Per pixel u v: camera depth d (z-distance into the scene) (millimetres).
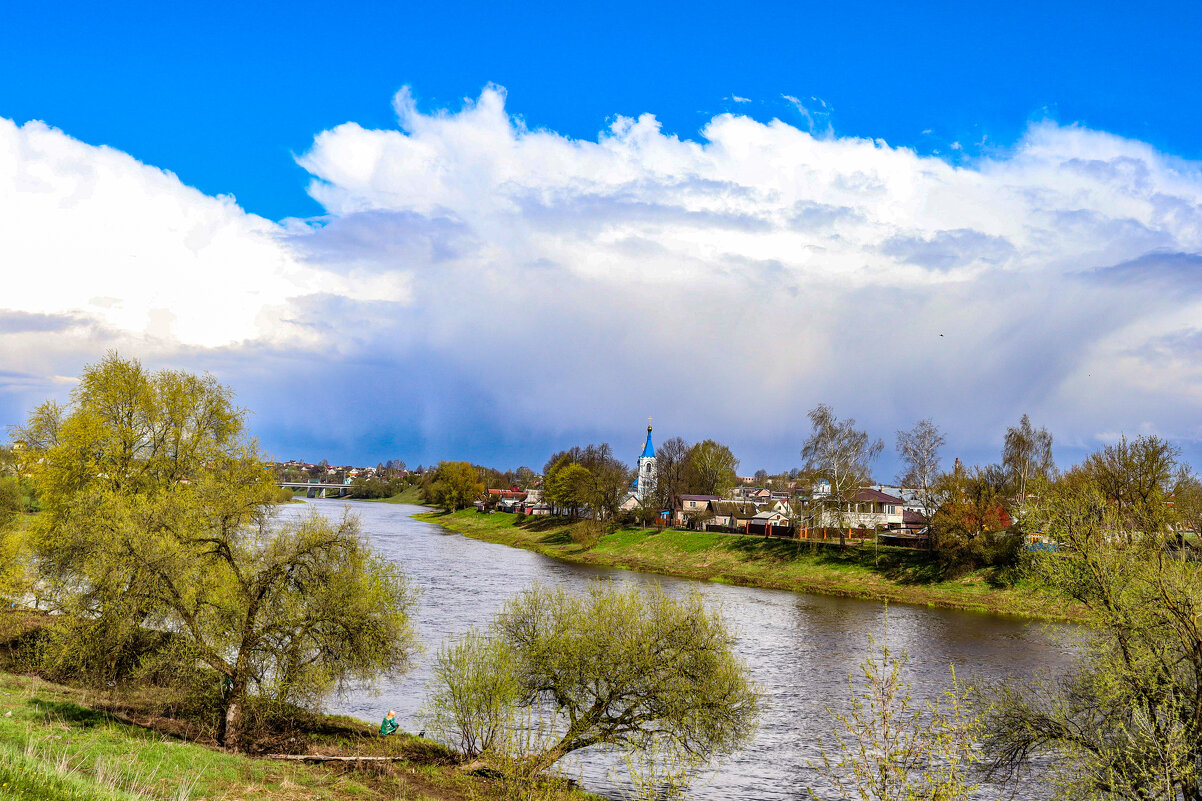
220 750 25688
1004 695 23469
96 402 40781
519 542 137250
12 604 38406
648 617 30031
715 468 186250
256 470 41469
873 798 13633
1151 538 22359
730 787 28312
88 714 26156
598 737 28750
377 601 29094
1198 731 18641
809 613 67562
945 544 81188
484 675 29234
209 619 26797
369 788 24078
